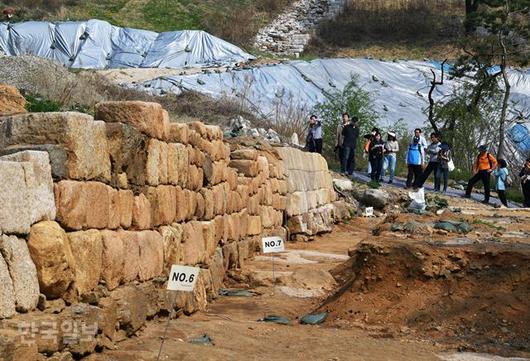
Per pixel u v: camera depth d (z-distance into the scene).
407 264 11.02
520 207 27.64
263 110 31.61
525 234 15.18
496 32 37.94
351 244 19.91
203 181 11.77
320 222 22.12
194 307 10.52
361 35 53.22
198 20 52.97
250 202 15.84
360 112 32.69
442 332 9.84
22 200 6.23
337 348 8.76
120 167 8.05
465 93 36.31
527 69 41.97
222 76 33.22
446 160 28.25
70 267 6.79
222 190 12.91
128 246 8.22
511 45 40.22
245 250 15.09
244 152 16.17
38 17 47.00
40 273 6.41
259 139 20.62
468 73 40.62
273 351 8.42
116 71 35.81
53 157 6.82
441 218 17.02
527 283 10.38
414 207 19.38
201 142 11.47
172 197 9.77
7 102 14.45
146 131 8.80
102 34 40.28
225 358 7.73
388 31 53.66
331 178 24.78
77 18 49.03
